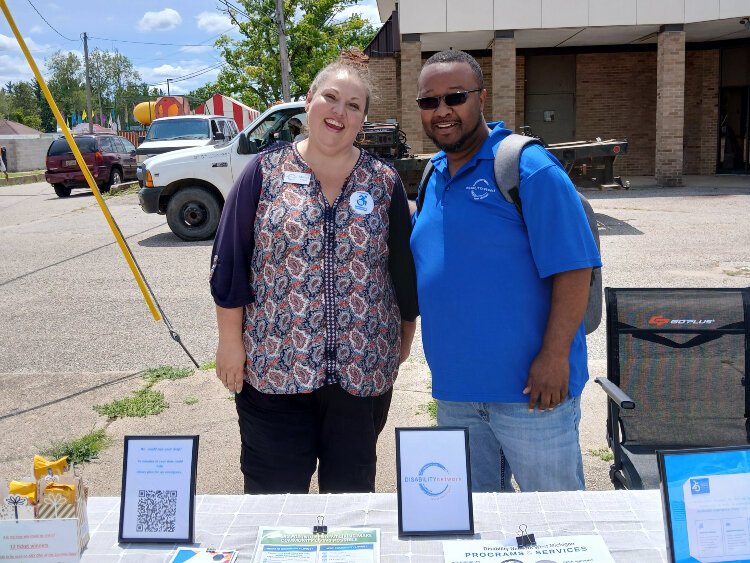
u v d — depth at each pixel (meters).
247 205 2.41
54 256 10.41
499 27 15.62
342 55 2.47
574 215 2.21
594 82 19.67
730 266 8.32
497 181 2.27
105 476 3.85
